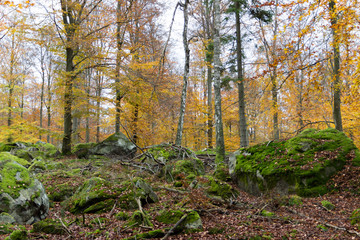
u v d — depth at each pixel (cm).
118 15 1534
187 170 985
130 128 1667
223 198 674
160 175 1009
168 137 1905
